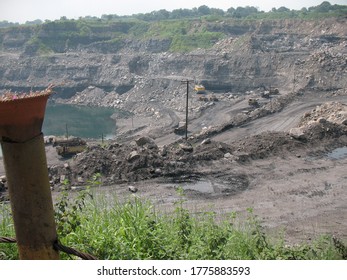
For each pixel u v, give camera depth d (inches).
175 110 4827.8
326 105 2527.1
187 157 1499.8
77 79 6875.0
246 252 393.7
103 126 4916.3
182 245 362.0
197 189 1266.0
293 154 1632.6
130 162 1398.9
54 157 2242.9
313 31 6988.2
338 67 4690.0
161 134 3228.3
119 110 5733.3
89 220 359.3
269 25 7667.3
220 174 1401.3
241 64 5684.1
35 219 173.6
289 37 7057.1
